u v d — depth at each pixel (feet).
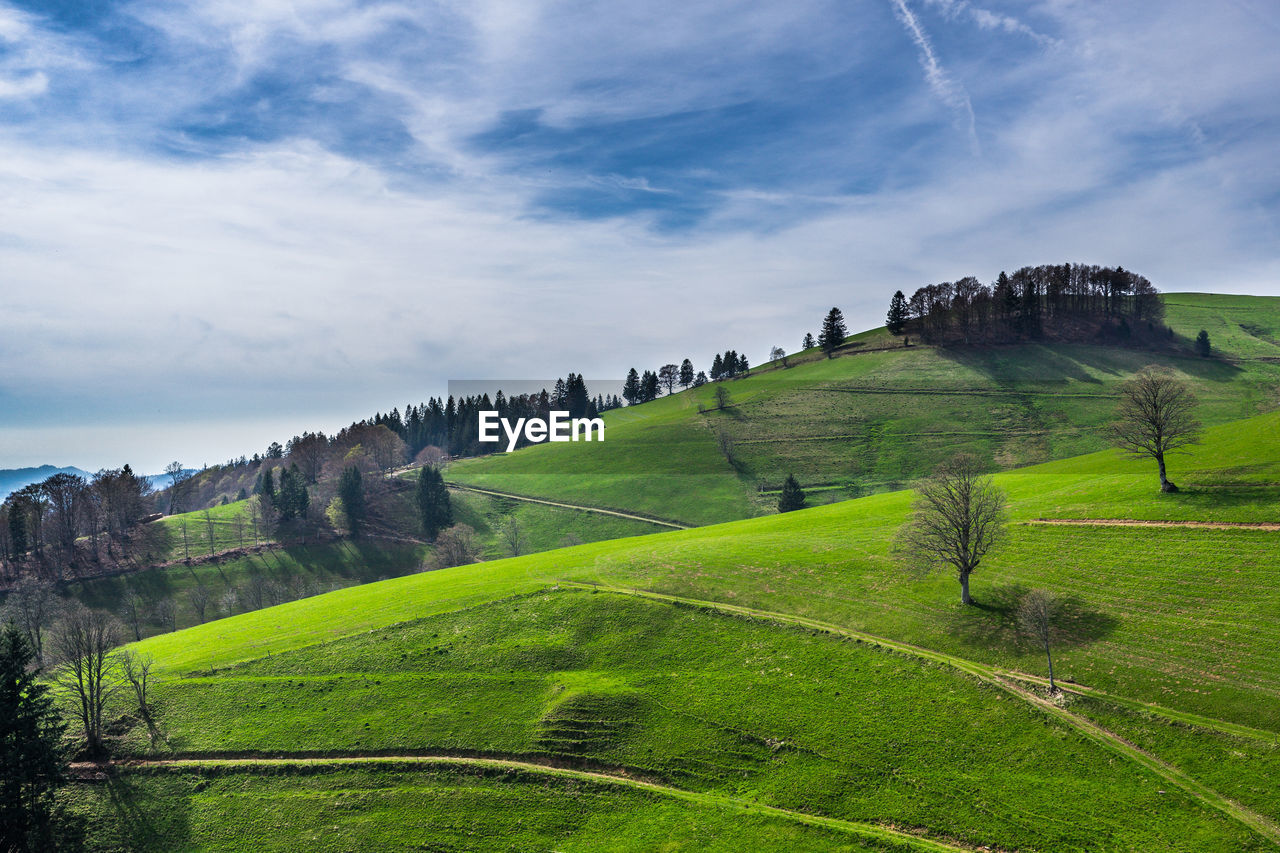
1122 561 216.13
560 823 165.27
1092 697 167.02
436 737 195.21
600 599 251.39
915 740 168.45
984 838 141.90
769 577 252.21
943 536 216.74
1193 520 227.40
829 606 226.79
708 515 492.54
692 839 154.51
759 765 172.24
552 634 235.40
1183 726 153.17
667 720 190.49
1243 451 277.03
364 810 174.50
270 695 220.23
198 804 181.16
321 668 231.91
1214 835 130.21
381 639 245.86
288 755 193.98
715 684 200.34
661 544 318.86
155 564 476.13
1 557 471.62
